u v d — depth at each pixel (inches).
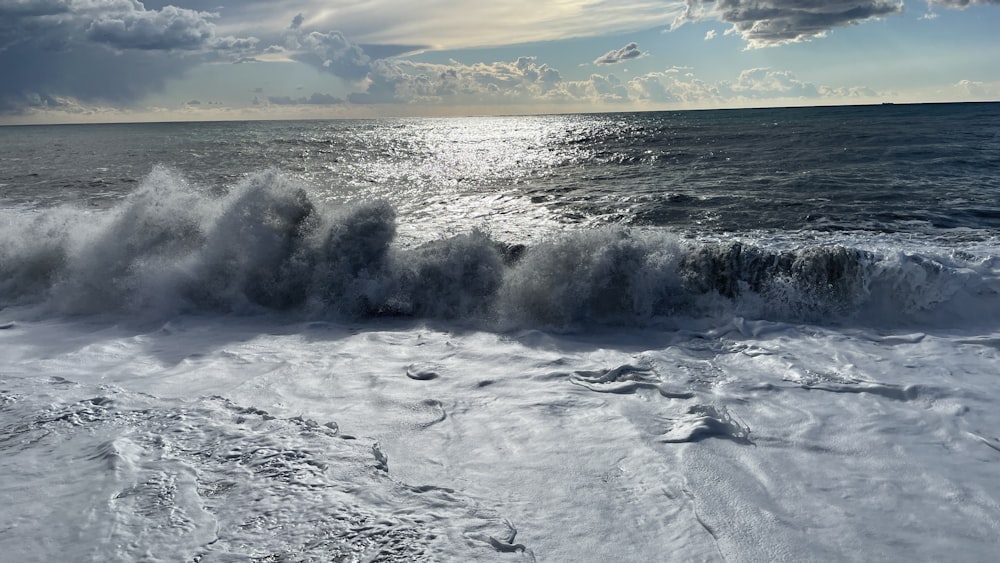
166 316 245.6
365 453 124.5
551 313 235.6
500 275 250.5
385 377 178.5
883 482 119.0
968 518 106.6
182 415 138.4
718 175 627.8
